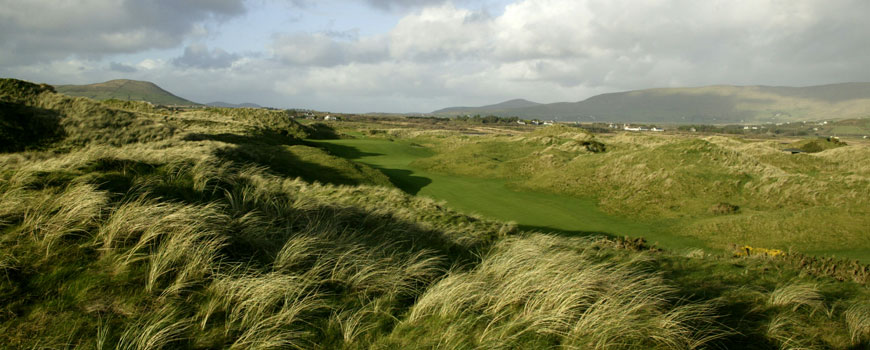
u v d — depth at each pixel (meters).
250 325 3.26
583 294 4.11
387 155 41.19
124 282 3.43
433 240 6.86
